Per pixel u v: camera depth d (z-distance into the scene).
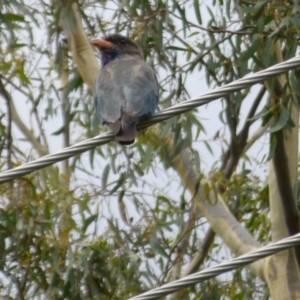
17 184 13.63
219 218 13.91
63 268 13.61
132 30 14.31
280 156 13.20
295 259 13.16
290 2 13.10
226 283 14.91
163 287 8.84
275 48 13.69
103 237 13.76
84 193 13.98
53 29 14.95
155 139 13.56
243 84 9.52
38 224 13.52
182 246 15.36
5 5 14.66
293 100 12.62
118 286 13.70
